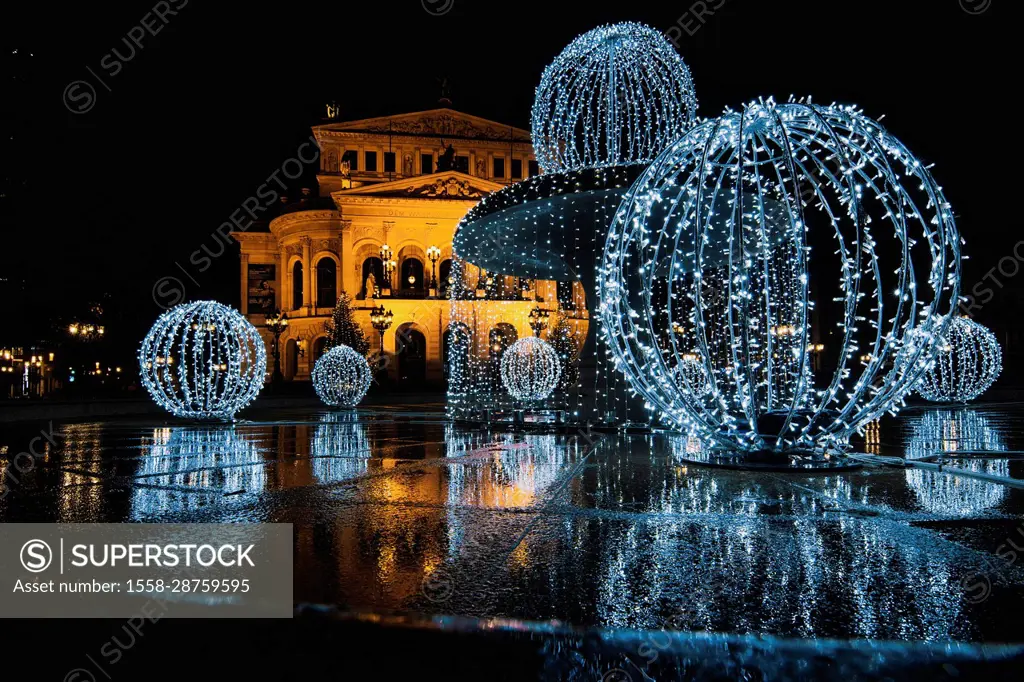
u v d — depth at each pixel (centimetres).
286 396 3838
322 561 442
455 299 2581
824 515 570
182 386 1945
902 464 880
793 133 838
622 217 1035
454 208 6062
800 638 322
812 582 397
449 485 739
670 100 1347
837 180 816
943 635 324
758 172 812
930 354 789
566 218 1477
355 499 657
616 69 1353
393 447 1176
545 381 2884
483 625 339
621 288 955
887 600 368
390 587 391
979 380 2498
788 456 885
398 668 316
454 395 2511
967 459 930
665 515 574
